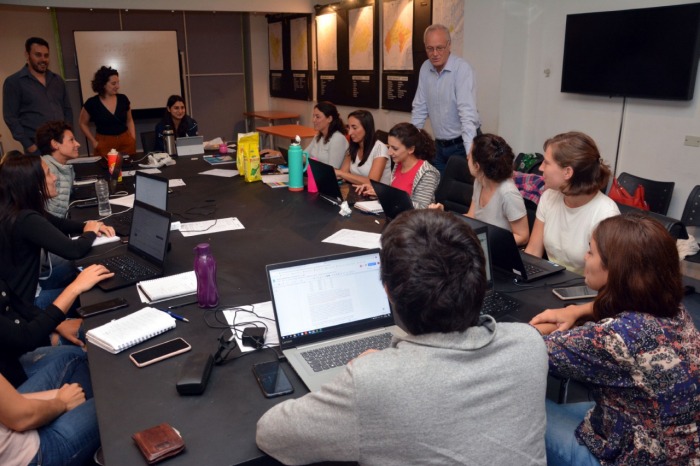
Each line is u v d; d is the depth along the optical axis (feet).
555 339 4.21
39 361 6.21
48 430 4.74
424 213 3.17
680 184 11.65
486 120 15.15
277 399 4.17
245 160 12.46
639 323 3.95
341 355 4.59
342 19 21.17
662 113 11.73
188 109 26.13
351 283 5.00
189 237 8.27
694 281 11.38
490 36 14.47
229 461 3.49
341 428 2.88
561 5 13.46
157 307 5.78
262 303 5.88
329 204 10.21
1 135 22.04
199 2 20.61
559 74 13.85
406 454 2.83
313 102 24.47
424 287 2.90
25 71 15.21
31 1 18.34
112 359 4.79
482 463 2.88
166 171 13.52
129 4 19.56
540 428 3.11
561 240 7.36
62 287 9.09
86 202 10.50
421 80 14.17
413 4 17.39
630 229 4.04
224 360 4.69
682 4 10.74
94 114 16.21
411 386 2.80
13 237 6.72
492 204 8.50
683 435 3.97
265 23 26.73
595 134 13.26
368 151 12.25
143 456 3.54
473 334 3.01
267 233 8.42
